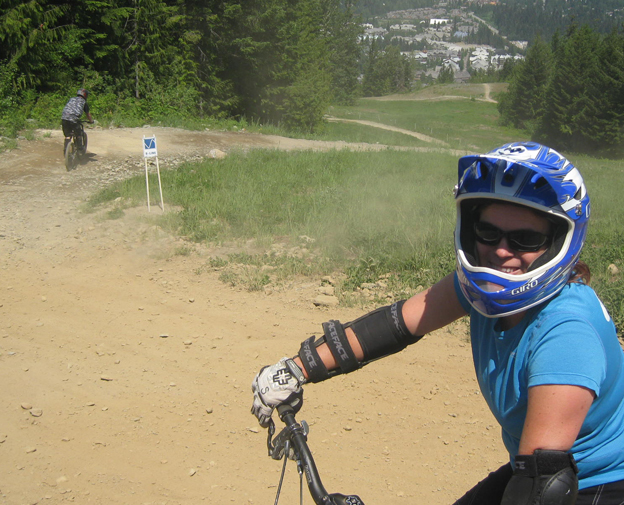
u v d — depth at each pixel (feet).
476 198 5.62
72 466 13.74
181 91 86.12
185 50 101.24
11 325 21.03
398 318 6.57
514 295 5.36
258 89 119.34
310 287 24.36
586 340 5.14
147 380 17.58
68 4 83.92
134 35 89.35
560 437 4.87
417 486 13.10
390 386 17.20
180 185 40.63
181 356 18.95
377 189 39.60
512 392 5.59
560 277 5.39
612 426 5.58
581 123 194.70
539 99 252.62
